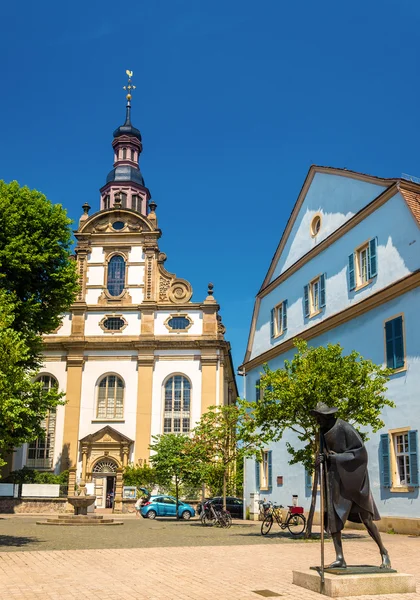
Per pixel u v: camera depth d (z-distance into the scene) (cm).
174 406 5016
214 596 925
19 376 1794
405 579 941
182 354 5091
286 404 1916
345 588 916
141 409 4994
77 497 3142
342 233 2727
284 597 912
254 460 3391
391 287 2256
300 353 2020
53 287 3512
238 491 4734
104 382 5116
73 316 5231
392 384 2219
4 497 4038
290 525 2600
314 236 3031
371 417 1853
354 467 1001
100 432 4922
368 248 2512
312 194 3092
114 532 2388
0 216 3366
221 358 5091
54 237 3509
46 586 1016
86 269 5362
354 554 1497
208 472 3155
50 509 4047
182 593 953
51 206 3547
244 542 1891
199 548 1666
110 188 6206
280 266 3406
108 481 4894
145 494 4294
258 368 3534
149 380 5041
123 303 5250
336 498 995
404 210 2295
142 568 1244
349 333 2564
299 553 1528
